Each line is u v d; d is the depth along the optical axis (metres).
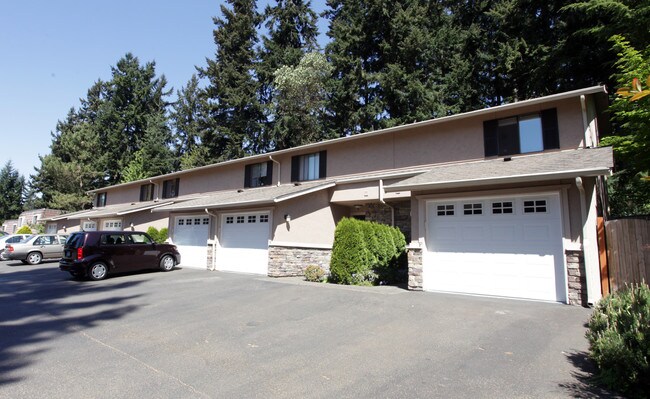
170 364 5.04
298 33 39.53
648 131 10.21
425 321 6.94
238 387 4.28
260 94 38.47
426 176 11.14
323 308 8.12
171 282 12.23
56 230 34.78
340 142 16.69
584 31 15.86
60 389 4.26
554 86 19.02
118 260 13.61
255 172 20.48
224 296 9.72
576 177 8.09
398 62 27.48
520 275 8.99
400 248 14.48
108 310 8.31
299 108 34.06
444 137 13.79
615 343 4.20
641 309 4.61
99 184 45.66
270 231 14.41
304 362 5.05
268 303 8.77
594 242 8.22
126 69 49.84
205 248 17.25
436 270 10.14
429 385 4.26
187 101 47.28
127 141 47.81
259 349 5.61
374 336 6.13
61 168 41.53
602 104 12.12
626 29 14.53
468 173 10.35
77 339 6.21
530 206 9.08
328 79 29.97
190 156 40.03
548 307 7.95
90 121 58.00
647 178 3.34
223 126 38.16
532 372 4.58
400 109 27.03
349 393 4.09
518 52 20.55
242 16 39.03
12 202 57.62
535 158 10.83
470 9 28.20
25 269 17.30
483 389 4.14
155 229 21.09
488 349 5.42
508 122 12.35
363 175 15.81
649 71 9.66
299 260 14.89
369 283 11.55
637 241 8.24
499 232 9.41
